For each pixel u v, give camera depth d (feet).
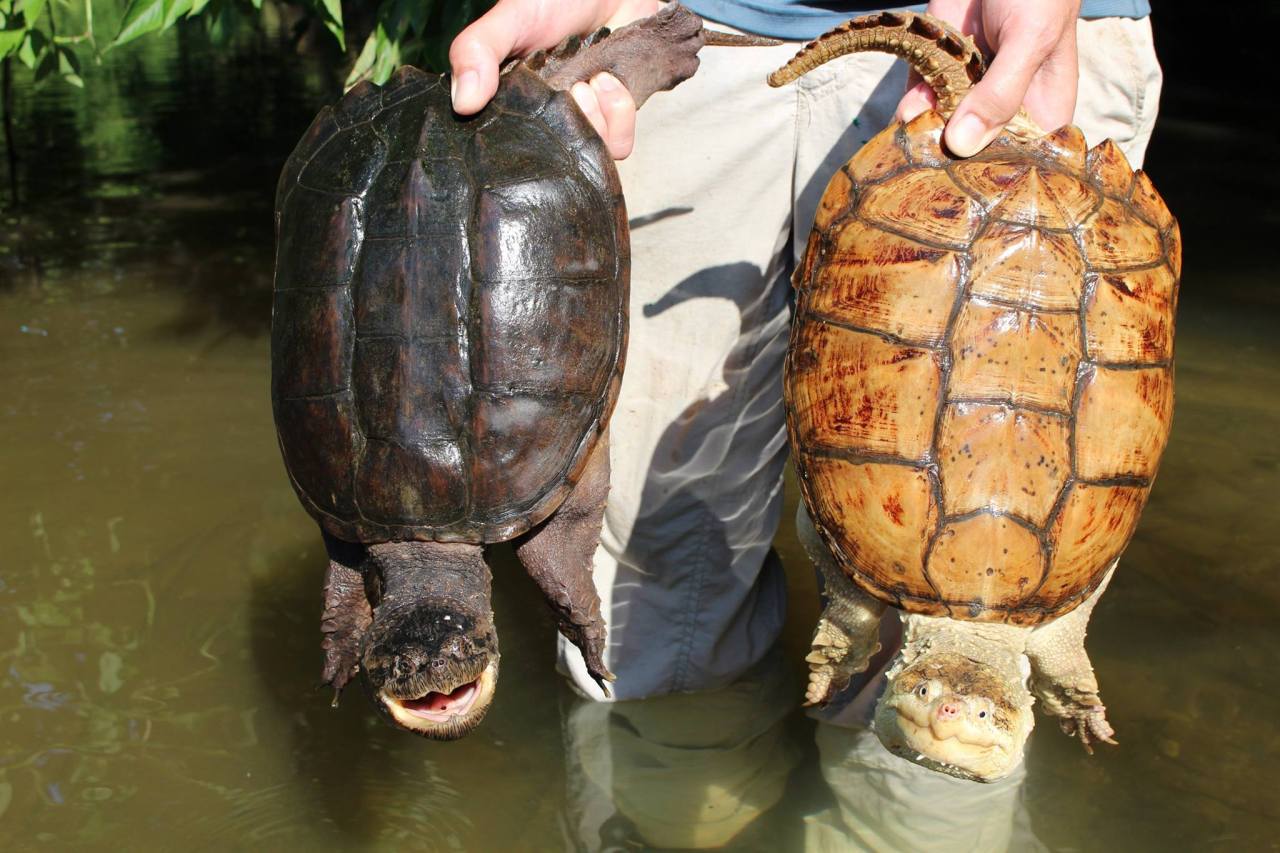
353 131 3.59
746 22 4.27
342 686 3.58
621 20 4.20
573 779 4.30
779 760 4.45
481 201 3.38
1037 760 4.30
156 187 11.25
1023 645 3.56
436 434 3.32
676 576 4.70
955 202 3.52
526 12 3.80
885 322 3.49
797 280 3.79
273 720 4.46
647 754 4.45
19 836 3.95
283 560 5.32
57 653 4.73
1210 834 3.97
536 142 3.49
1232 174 11.23
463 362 3.34
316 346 3.41
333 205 3.46
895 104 4.24
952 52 3.62
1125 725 4.38
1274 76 14.57
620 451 4.63
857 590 3.70
